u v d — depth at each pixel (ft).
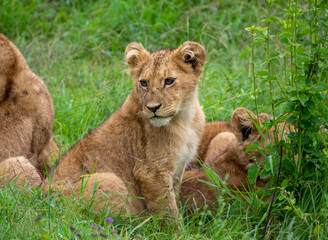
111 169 32.89
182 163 33.35
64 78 52.11
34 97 35.63
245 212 30.25
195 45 32.55
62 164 33.12
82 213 29.27
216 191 32.73
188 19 58.75
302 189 29.37
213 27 58.44
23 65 35.88
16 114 34.99
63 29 61.77
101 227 27.09
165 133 31.76
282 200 29.27
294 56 28.25
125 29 58.80
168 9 61.87
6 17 62.90
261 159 31.91
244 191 32.60
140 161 32.22
